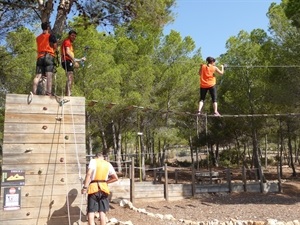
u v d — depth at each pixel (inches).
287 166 1427.2
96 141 1194.6
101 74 689.0
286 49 754.2
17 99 239.8
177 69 876.6
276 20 781.9
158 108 882.8
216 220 445.4
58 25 362.3
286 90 752.3
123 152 1476.4
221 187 704.4
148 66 819.4
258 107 885.8
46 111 245.6
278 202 608.1
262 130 1017.5
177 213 511.8
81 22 466.0
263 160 1507.1
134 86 784.9
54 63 275.3
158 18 421.7
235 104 909.2
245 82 880.9
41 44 272.2
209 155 1307.8
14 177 231.5
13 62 564.7
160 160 1159.0
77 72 676.7
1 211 226.4
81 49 673.6
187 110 1006.4
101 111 710.5
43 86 274.5
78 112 253.8
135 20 424.2
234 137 1091.3
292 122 973.2
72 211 240.5
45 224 233.9
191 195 663.1
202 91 345.7
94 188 245.1
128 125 967.6
